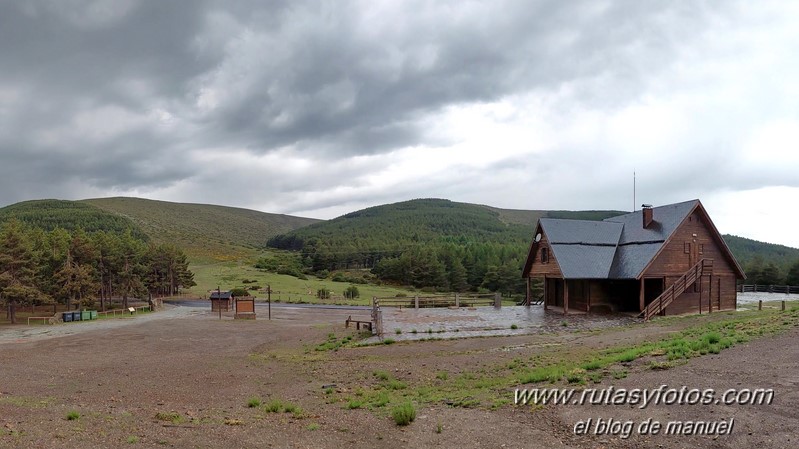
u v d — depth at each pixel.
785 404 10.96
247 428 12.20
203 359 26.89
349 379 19.86
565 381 15.18
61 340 36.72
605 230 44.72
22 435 11.16
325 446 10.64
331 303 82.06
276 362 25.47
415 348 27.22
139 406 15.63
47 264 69.94
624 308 42.59
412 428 11.81
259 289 105.62
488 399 14.20
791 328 20.70
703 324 28.98
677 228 39.50
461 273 119.81
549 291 48.12
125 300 81.44
